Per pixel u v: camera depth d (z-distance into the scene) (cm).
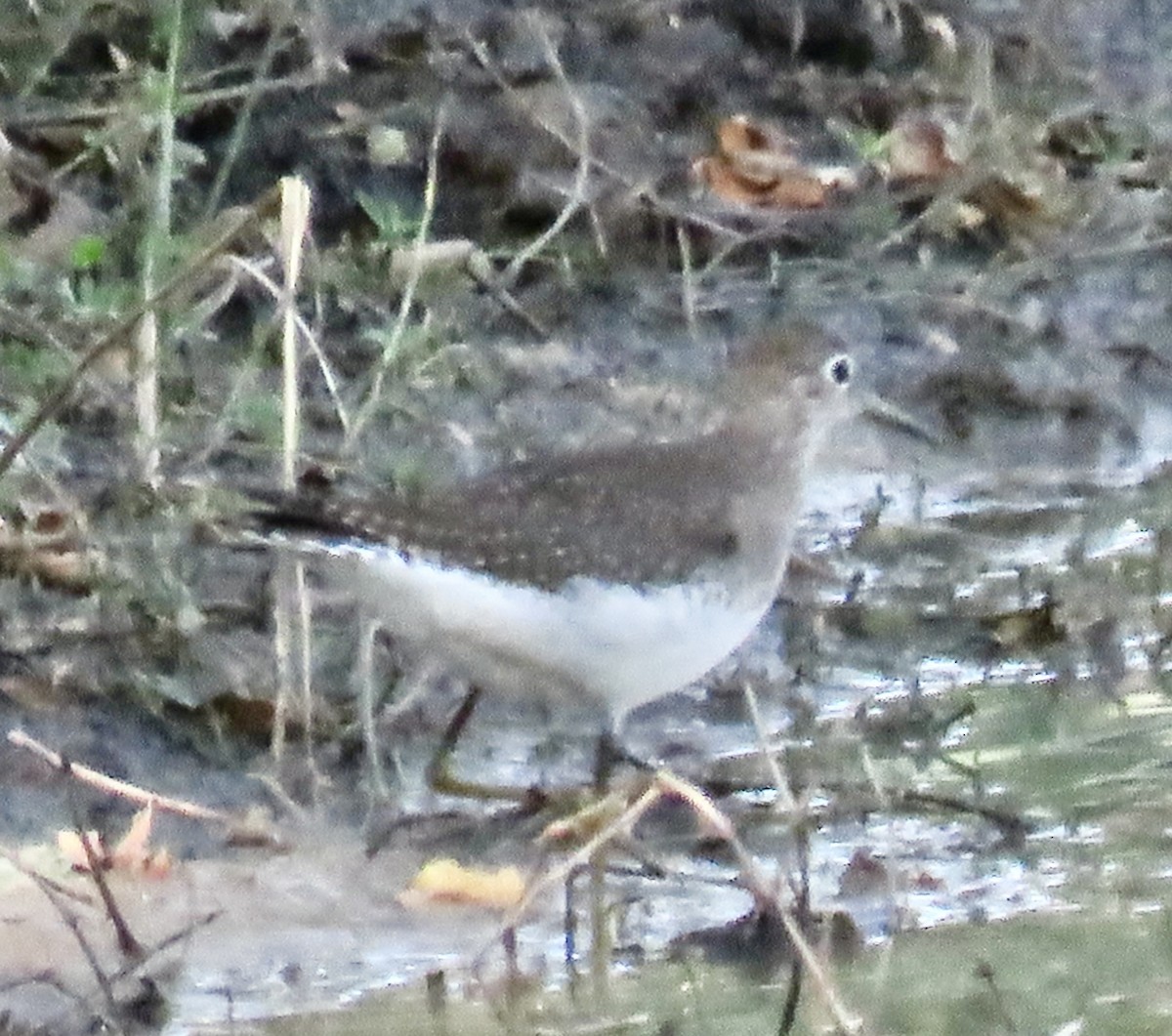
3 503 1104
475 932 911
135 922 895
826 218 1462
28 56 1373
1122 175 1544
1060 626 1175
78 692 1031
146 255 1204
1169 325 1432
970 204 1494
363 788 1004
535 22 1436
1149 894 965
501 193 1408
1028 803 1027
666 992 884
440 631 941
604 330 1356
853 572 1220
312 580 1104
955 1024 873
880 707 1102
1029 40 1614
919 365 1388
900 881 969
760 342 1054
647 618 950
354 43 1441
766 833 993
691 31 1533
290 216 1066
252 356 1146
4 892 900
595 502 960
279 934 898
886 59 1569
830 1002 840
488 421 1268
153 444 1116
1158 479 1323
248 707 1027
